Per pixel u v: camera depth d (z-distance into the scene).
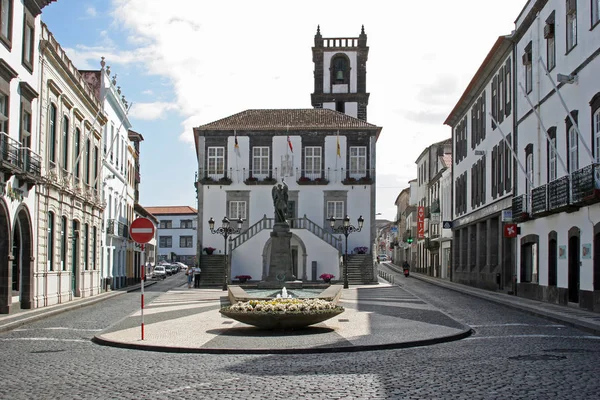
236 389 10.05
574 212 25.48
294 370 11.82
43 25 28.02
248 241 52.19
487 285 39.94
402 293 36.47
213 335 16.86
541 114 30.33
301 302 18.11
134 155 60.78
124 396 9.65
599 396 9.13
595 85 23.69
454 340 16.14
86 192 36.00
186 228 115.12
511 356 13.09
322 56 68.88
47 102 28.28
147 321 20.73
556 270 27.94
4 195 23.11
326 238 54.16
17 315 23.14
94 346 15.66
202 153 56.34
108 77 43.44
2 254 23.70
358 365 12.29
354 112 68.62
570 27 26.86
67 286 31.47
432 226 67.00
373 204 55.84
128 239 52.81
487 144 41.25
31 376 11.45
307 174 56.38
